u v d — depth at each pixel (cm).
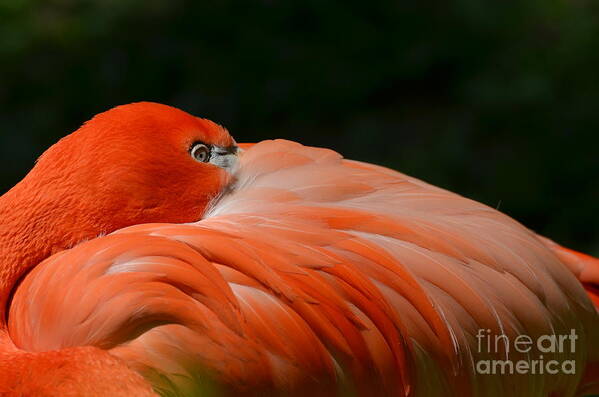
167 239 416
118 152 462
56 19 1248
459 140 1054
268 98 1118
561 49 1139
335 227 451
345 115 1107
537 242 514
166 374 389
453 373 452
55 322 405
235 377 395
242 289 412
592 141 1030
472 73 1131
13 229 448
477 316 457
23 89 1148
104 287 398
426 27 1175
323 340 419
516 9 1192
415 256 455
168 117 484
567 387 513
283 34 1185
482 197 984
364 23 1183
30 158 1053
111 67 1167
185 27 1209
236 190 495
